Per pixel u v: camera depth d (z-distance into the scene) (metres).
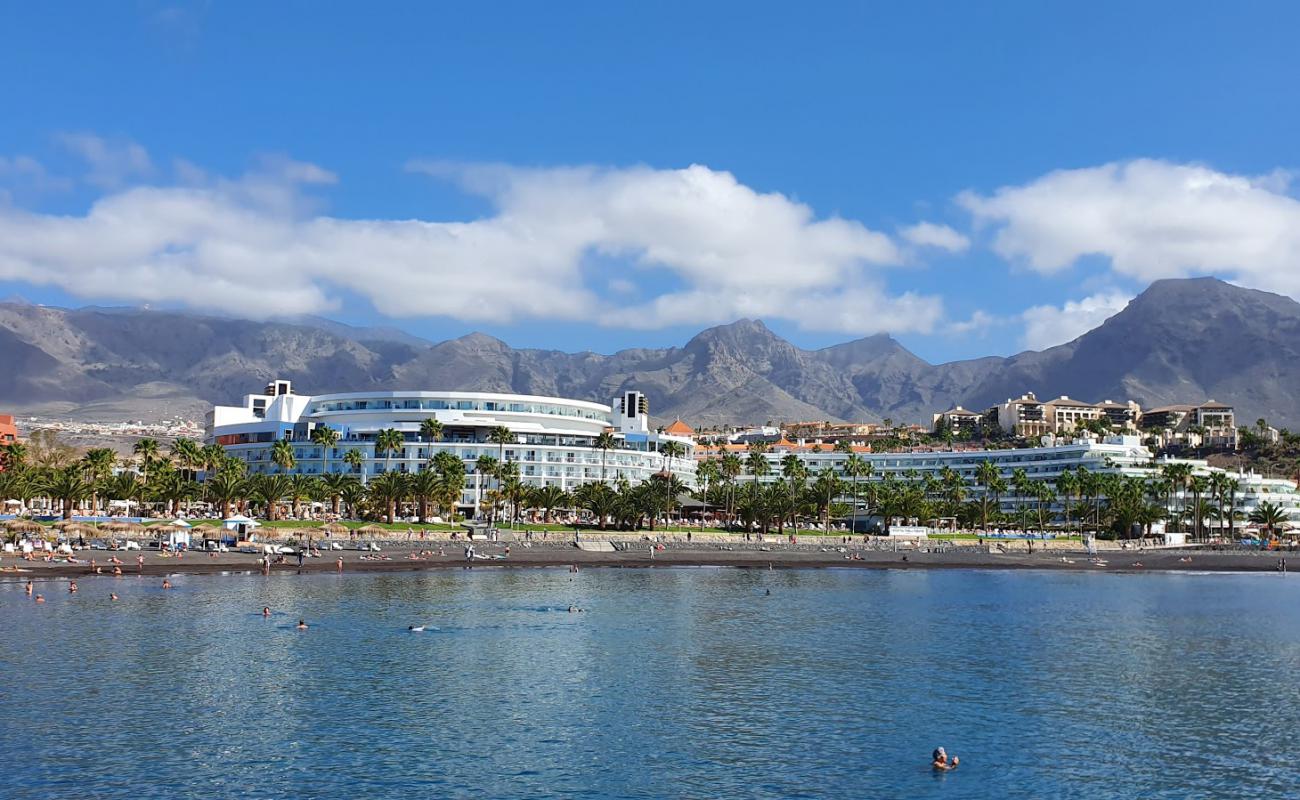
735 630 103.38
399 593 127.19
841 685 78.19
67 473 196.88
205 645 88.50
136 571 144.00
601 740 62.78
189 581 135.50
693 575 166.00
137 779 54.38
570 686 76.50
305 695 72.00
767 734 64.56
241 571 149.12
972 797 53.94
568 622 105.94
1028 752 61.56
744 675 81.25
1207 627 110.94
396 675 78.81
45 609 107.25
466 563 172.12
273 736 62.19
